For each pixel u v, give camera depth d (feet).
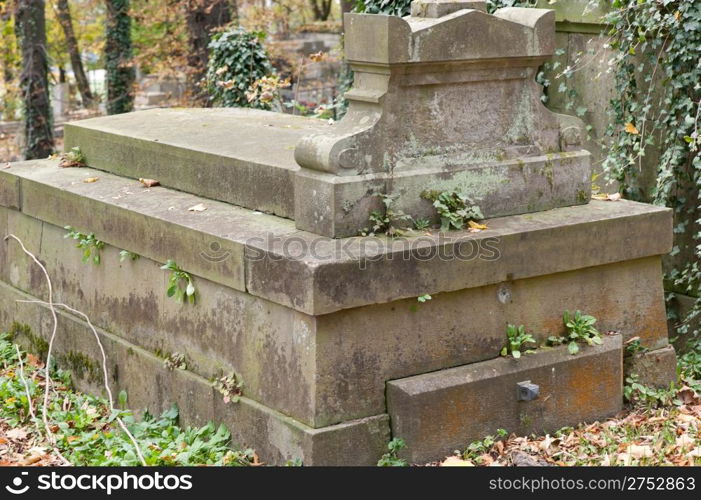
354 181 17.28
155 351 20.39
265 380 17.57
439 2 17.97
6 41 71.26
